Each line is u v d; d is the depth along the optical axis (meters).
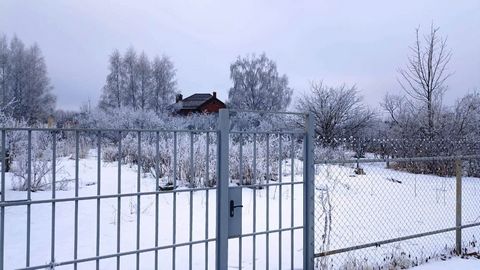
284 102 50.88
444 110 18.83
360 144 13.34
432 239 6.35
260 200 8.59
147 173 10.96
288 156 11.05
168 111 44.53
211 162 9.40
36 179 8.94
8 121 10.16
